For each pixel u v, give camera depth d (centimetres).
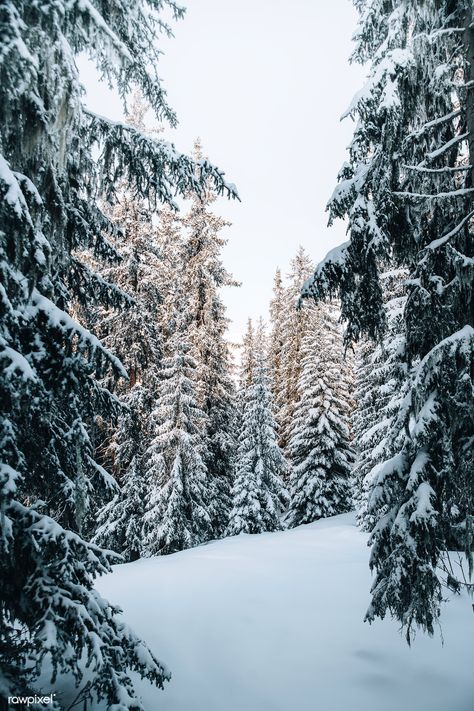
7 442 391
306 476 2548
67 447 538
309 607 944
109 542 1753
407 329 661
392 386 1327
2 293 376
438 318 602
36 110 406
